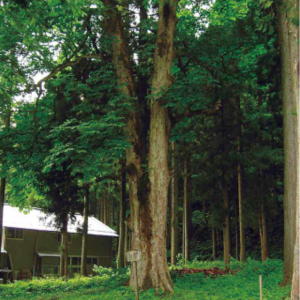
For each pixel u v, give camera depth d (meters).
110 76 18.03
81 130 15.27
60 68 18.69
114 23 18.30
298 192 9.74
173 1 17.78
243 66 21.30
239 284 16.17
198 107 18.72
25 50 17.25
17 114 19.50
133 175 17.39
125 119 17.70
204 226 41.25
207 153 25.41
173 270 21.30
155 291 15.66
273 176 27.16
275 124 25.08
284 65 15.30
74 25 17.97
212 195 25.55
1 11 12.70
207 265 25.83
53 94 19.75
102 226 45.53
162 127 17.39
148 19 19.42
